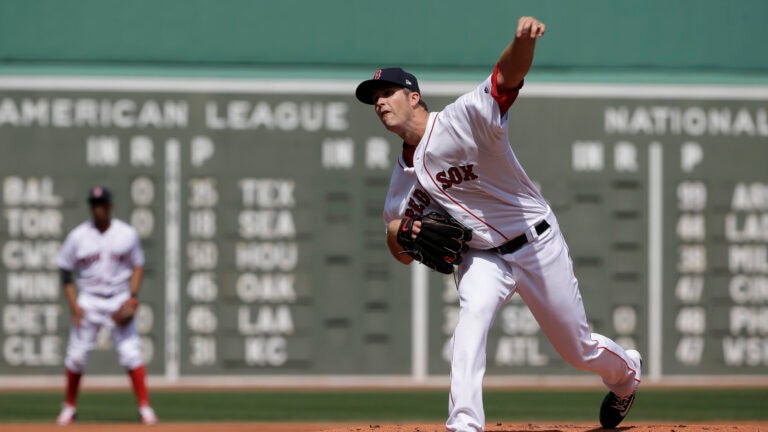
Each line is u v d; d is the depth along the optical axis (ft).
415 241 49.49
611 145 127.44
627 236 127.24
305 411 105.60
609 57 130.93
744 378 127.65
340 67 127.85
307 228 124.06
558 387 125.18
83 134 122.62
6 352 121.08
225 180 123.54
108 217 95.66
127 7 128.47
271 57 127.85
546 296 50.65
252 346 123.34
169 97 123.65
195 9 128.98
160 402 111.75
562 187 126.72
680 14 133.08
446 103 126.52
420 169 49.03
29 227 121.70
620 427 58.85
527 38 43.27
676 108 128.47
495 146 47.14
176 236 122.83
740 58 132.98
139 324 122.11
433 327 125.08
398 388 123.65
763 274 128.06
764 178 128.77
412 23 130.52
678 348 127.24
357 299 124.36
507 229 49.52
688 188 128.06
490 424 63.41
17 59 125.80
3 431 81.61
